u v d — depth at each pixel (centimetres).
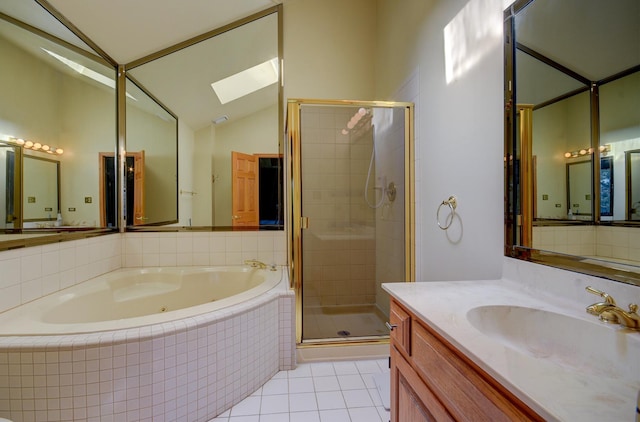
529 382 53
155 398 133
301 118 263
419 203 215
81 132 222
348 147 271
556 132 101
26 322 139
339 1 286
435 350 82
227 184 273
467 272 152
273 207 272
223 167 273
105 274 232
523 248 113
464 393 69
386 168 258
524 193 114
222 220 270
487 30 134
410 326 98
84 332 129
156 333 133
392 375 114
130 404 129
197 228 269
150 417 132
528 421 51
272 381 179
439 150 181
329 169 270
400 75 239
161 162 267
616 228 82
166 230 261
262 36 274
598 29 88
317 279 271
